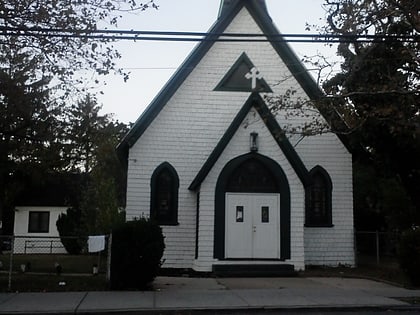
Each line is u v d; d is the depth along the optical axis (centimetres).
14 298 1278
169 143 2059
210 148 2070
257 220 1880
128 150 2067
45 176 2748
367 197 2756
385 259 2456
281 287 1515
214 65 2112
